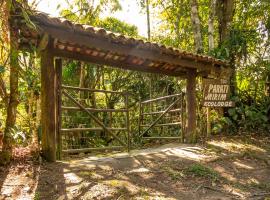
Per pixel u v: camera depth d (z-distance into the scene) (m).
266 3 10.00
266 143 7.27
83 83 10.13
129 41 5.62
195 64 7.00
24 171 4.45
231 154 6.16
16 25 4.43
